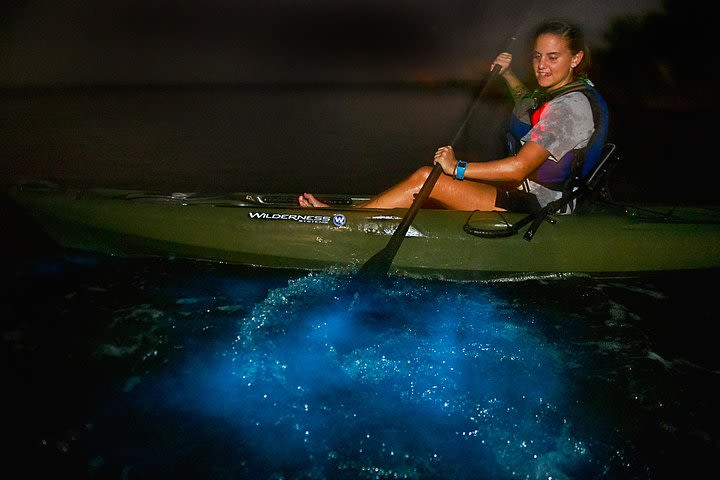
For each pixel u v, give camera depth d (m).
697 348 2.27
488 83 3.02
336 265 2.67
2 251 2.90
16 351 2.14
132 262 2.83
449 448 1.78
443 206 2.81
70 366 2.07
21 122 7.00
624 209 2.82
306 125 7.28
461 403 1.96
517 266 2.64
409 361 2.18
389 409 1.93
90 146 5.82
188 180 4.71
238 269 2.76
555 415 1.91
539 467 1.71
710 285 2.71
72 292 2.55
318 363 2.15
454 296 2.60
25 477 1.62
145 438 1.77
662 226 2.70
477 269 2.64
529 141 2.40
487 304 2.55
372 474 1.69
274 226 2.68
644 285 2.71
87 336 2.24
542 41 2.41
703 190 4.93
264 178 4.85
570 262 2.64
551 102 2.41
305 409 1.92
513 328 2.39
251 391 1.99
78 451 1.71
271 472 1.68
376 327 2.39
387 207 2.74
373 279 2.60
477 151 5.96
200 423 1.84
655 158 5.88
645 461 1.73
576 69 2.45
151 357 2.13
